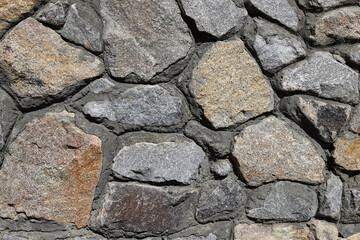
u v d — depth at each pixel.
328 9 1.72
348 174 1.83
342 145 1.79
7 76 1.48
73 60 1.53
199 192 1.69
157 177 1.63
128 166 1.61
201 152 1.68
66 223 1.58
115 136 1.60
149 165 1.62
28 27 1.48
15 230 1.54
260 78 1.69
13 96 1.50
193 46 1.62
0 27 1.45
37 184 1.54
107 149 1.59
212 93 1.64
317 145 1.78
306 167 1.77
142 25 1.57
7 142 1.52
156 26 1.58
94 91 1.56
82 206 1.58
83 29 1.52
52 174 1.54
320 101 1.75
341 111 1.77
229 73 1.65
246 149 1.70
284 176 1.76
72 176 1.56
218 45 1.63
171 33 1.59
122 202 1.61
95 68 1.55
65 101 1.55
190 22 1.59
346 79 1.76
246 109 1.69
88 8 1.52
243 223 1.75
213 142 1.67
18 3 1.45
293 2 1.70
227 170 1.70
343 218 1.84
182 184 1.67
